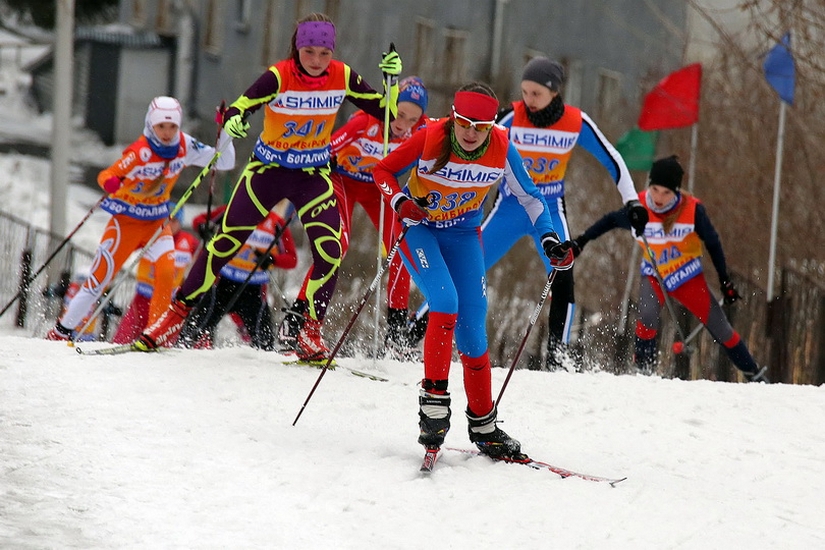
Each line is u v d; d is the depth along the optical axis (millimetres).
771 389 23875
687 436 19828
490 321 48875
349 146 24594
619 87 89125
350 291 47438
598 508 15133
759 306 36312
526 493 15516
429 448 16047
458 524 14328
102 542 13039
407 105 23906
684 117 38781
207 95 90000
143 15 95250
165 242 26094
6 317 43688
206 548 13062
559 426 19969
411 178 16641
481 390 16562
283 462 16203
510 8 81062
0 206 67250
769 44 46188
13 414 17453
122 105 94438
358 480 15602
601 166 56594
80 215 69312
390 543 13625
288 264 29422
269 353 23375
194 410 18406
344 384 21094
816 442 19984
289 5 82062
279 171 21500
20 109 100188
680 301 28172
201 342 26297
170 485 15016
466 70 81375
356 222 49125
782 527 15102
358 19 77750
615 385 23359
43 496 14328
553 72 23250
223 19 88438
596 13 86750
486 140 16047
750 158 50062
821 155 48031
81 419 17438
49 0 93188
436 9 81438
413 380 22203
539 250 24578
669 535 14438
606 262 52656
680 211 27297
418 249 16484
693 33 59562
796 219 49125
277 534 13641
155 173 25906
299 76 20547
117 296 45062
